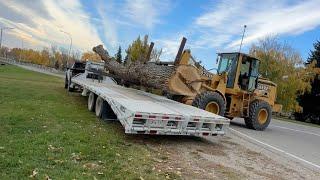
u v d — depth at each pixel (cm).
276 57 4962
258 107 1595
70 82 2247
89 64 2139
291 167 868
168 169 697
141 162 719
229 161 834
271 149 1092
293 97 4859
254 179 713
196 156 841
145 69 1435
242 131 1466
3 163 605
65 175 580
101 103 1201
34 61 13062
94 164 662
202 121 959
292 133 1722
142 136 985
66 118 1135
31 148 714
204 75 1467
